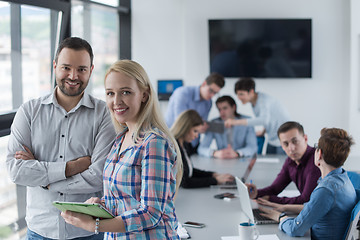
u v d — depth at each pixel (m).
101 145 2.39
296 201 3.27
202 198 3.57
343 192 2.62
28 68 4.08
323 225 2.62
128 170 1.74
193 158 5.30
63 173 2.31
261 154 5.68
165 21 7.17
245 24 6.96
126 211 1.72
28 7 3.92
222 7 7.00
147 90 1.83
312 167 3.27
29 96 4.14
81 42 2.34
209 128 5.47
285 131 3.34
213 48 7.00
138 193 1.74
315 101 7.08
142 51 7.19
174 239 1.78
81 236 2.39
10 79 3.81
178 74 7.24
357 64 6.59
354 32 6.58
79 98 2.44
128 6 7.08
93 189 2.34
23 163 2.32
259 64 7.02
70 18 4.48
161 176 1.69
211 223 2.90
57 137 2.41
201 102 6.17
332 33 6.97
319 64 7.03
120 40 7.12
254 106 5.91
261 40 6.98
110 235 1.81
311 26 6.93
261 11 6.99
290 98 7.11
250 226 2.47
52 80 4.54
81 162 2.36
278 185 3.57
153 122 1.84
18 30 3.84
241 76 7.04
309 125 7.12
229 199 3.49
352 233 2.63
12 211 3.93
